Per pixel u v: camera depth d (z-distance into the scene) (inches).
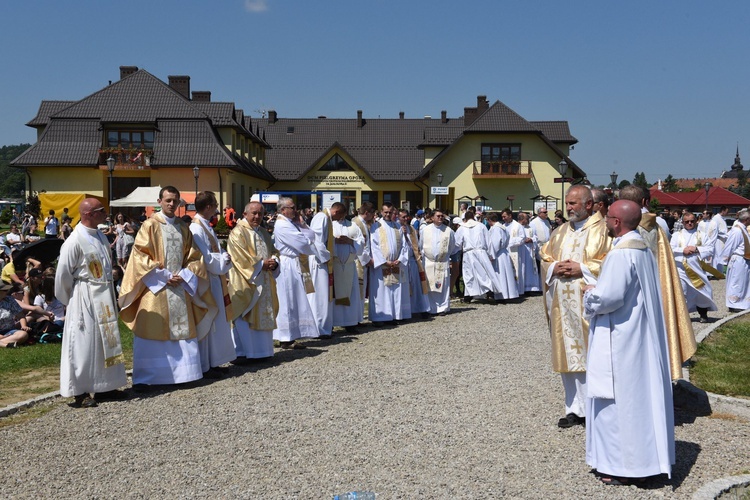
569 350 273.3
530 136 2089.1
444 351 435.5
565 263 271.9
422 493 214.8
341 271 512.4
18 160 1766.7
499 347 447.2
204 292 367.9
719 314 588.4
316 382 355.6
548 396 323.0
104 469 239.3
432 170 2124.8
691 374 353.4
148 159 1694.1
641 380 216.4
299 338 469.1
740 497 211.2
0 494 219.9
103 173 1792.6
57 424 292.5
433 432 272.2
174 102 1825.8
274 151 2459.4
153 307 351.3
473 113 2385.6
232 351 389.4
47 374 385.7
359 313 531.2
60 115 1815.9
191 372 354.0
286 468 237.1
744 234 602.2
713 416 293.3
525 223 756.0
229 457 248.5
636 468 215.2
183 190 1793.8
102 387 324.5
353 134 2502.5
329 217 495.5
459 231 706.8
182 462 244.5
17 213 1788.9
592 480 224.1
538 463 239.0
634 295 217.6
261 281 413.7
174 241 358.0
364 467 236.8
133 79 1868.8
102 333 326.3
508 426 279.1
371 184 2352.4
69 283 322.0
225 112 1909.4
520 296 762.8
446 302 616.4
